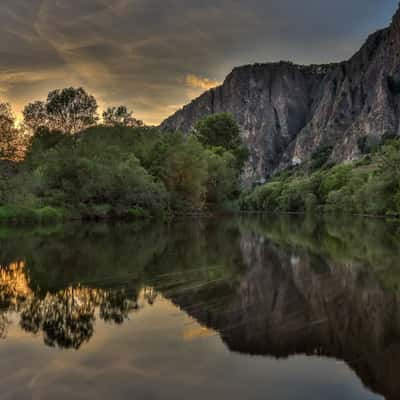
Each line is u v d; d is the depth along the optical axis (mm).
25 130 64188
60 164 56438
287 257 22844
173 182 68938
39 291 13938
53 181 56656
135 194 59812
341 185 124438
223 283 15422
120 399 6711
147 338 9367
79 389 7016
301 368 7949
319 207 122938
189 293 13781
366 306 12211
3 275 16812
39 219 49750
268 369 7848
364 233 41406
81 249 25234
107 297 13148
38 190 55625
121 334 9602
